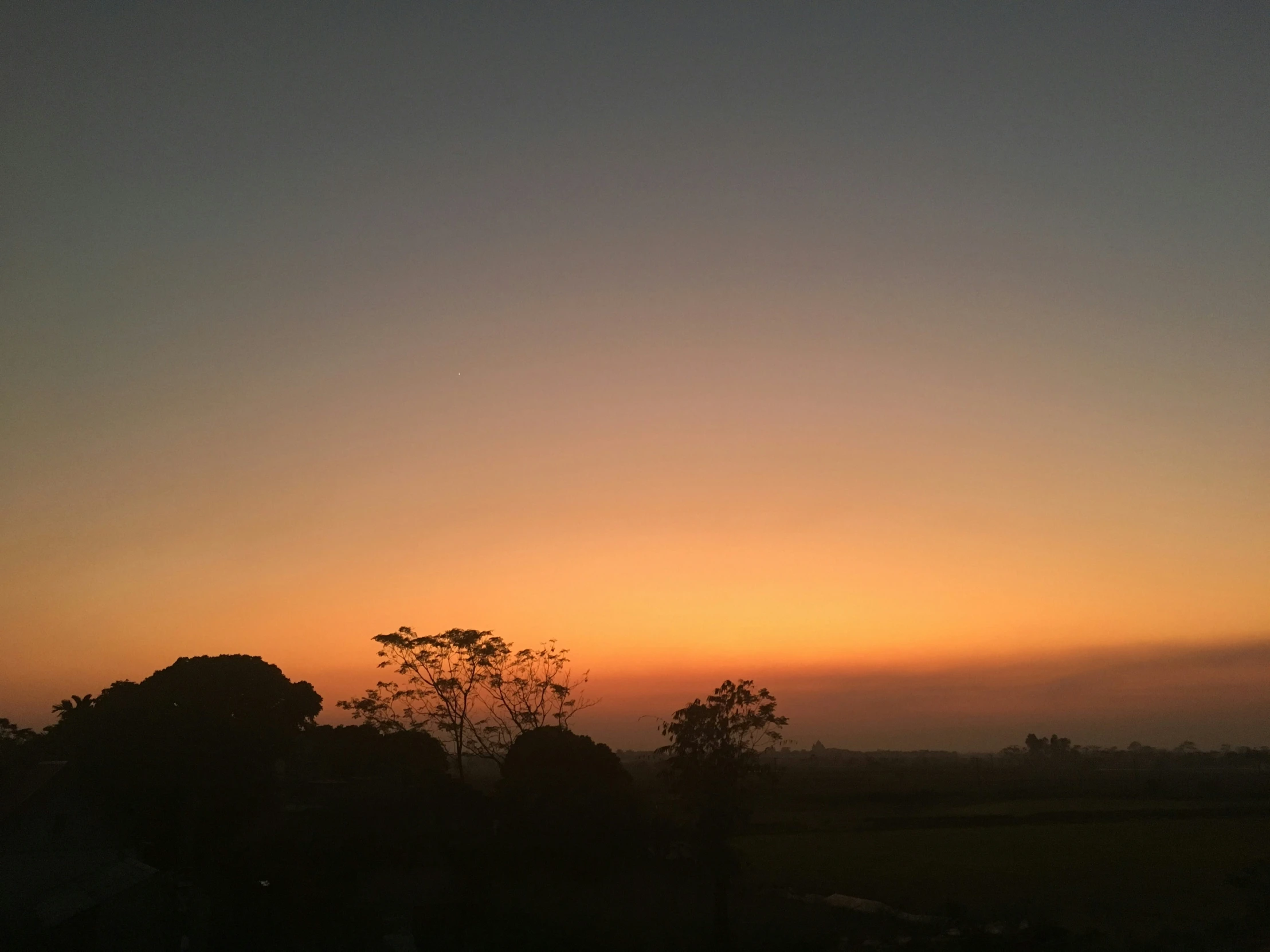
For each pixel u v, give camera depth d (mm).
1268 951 27750
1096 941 32062
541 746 45312
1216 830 76375
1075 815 88562
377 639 56594
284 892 43438
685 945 32781
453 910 39750
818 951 33000
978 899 43500
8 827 39094
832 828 80188
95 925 36094
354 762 56312
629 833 42469
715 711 32812
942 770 196125
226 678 50469
